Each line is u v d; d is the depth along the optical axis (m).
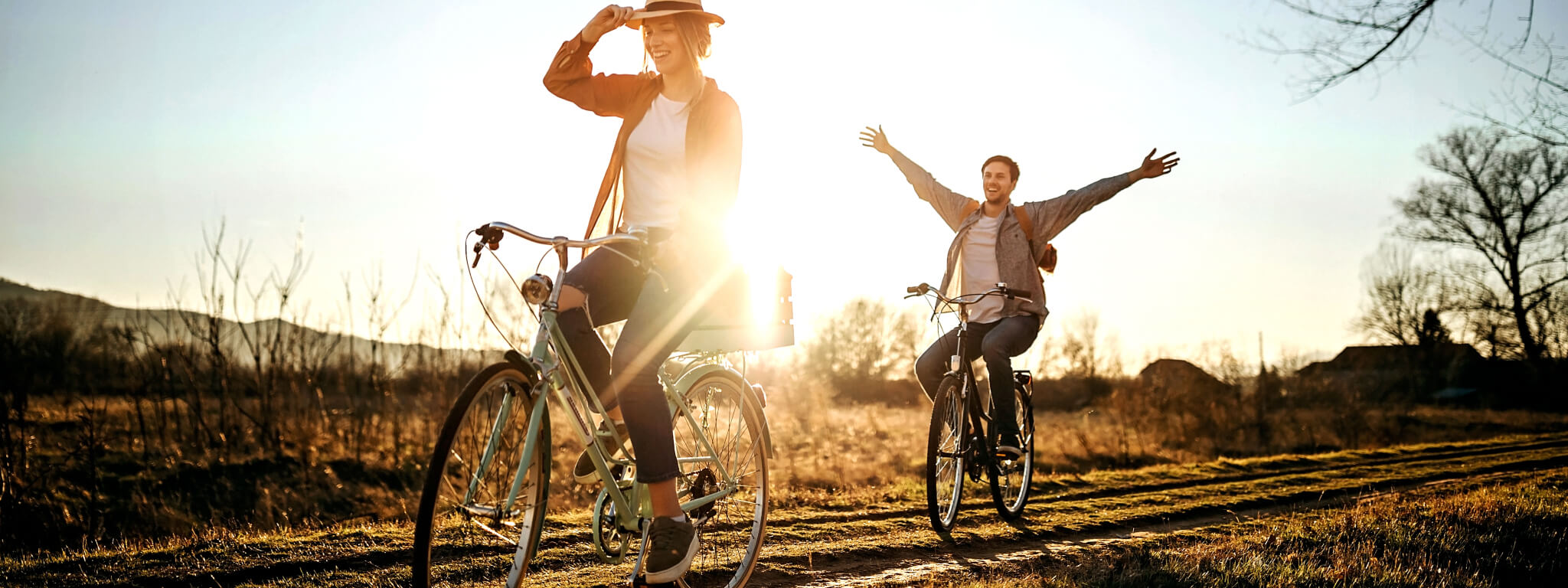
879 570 4.65
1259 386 24.19
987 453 5.84
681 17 3.29
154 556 4.30
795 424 19.61
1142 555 4.93
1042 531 5.72
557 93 3.47
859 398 39.53
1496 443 14.55
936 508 5.48
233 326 12.50
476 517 2.88
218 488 10.45
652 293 3.17
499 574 3.29
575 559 4.40
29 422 10.66
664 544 3.22
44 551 4.57
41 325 11.84
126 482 10.16
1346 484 8.46
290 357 12.53
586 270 3.07
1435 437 24.66
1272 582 4.31
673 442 3.21
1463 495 7.40
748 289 3.49
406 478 11.43
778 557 4.69
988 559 4.98
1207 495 7.48
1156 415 22.19
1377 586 4.34
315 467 11.14
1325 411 27.41
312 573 4.13
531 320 12.51
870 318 40.81
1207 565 4.59
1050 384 37.38
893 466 13.03
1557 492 7.23
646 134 3.31
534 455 2.94
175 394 11.91
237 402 11.74
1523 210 34.62
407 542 4.64
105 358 12.13
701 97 3.29
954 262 6.09
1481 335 38.88
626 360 3.12
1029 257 5.87
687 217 3.22
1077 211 5.86
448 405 12.68
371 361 13.03
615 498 3.24
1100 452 17.72
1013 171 5.98
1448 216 36.91
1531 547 5.41
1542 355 37.72
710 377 3.73
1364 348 43.97
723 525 4.07
